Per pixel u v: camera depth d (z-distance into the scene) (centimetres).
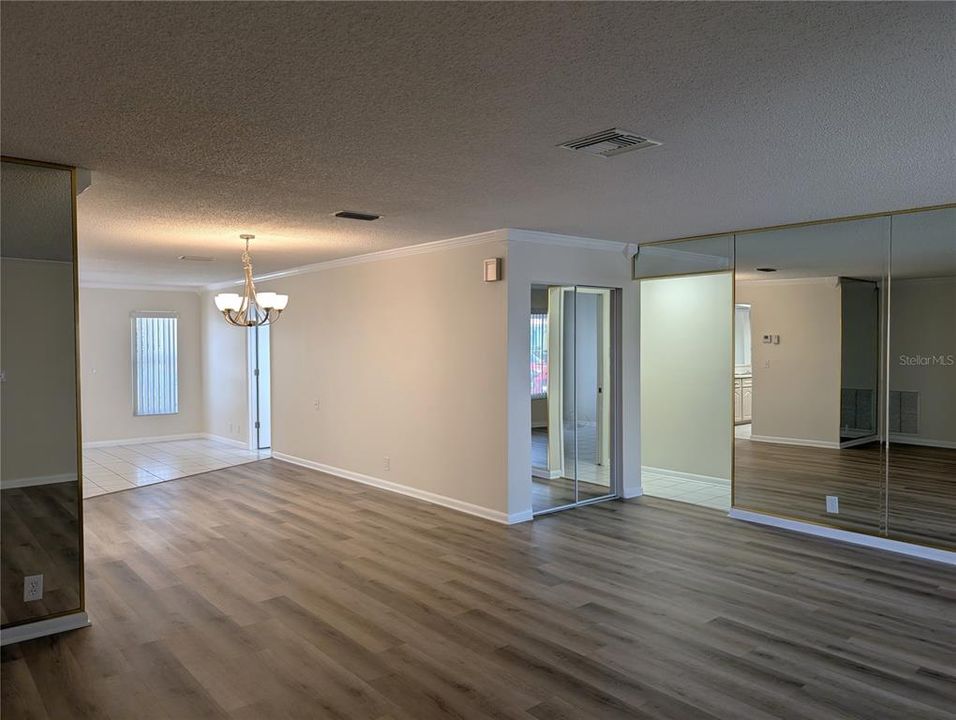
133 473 783
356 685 296
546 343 597
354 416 730
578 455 626
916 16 186
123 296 1014
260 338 958
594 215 479
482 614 373
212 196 406
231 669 311
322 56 211
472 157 325
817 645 333
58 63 215
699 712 273
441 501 620
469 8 181
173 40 200
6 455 336
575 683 297
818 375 525
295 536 526
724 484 698
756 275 555
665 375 744
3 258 331
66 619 353
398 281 660
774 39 200
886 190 401
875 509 500
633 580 426
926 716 270
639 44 204
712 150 315
